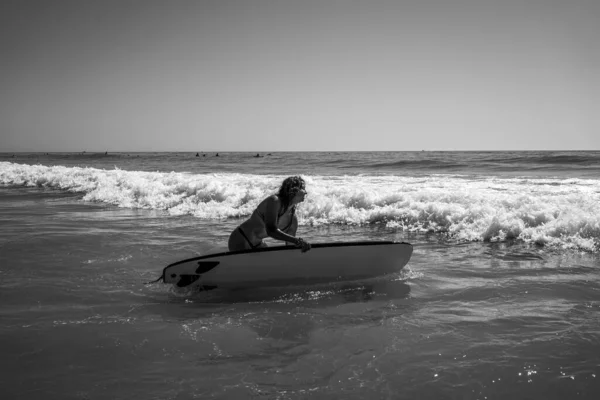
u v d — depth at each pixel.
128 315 3.79
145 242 6.77
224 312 3.88
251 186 11.81
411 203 8.36
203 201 10.85
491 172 21.19
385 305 3.99
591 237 6.04
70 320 3.65
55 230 7.84
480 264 5.33
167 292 4.45
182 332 3.40
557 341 3.07
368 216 8.41
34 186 17.16
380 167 28.22
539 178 15.79
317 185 12.01
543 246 6.16
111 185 14.10
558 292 4.18
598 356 2.82
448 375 2.66
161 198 11.52
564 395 2.42
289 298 4.27
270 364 2.87
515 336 3.18
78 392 2.53
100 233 7.54
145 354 3.02
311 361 2.89
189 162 48.28
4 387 2.59
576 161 28.56
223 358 2.96
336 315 3.76
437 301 4.05
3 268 5.29
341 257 4.59
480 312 3.72
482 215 7.30
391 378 2.65
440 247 6.31
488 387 2.51
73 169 20.22
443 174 20.00
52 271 5.17
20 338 3.27
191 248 6.34
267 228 4.38
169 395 2.48
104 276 4.98
